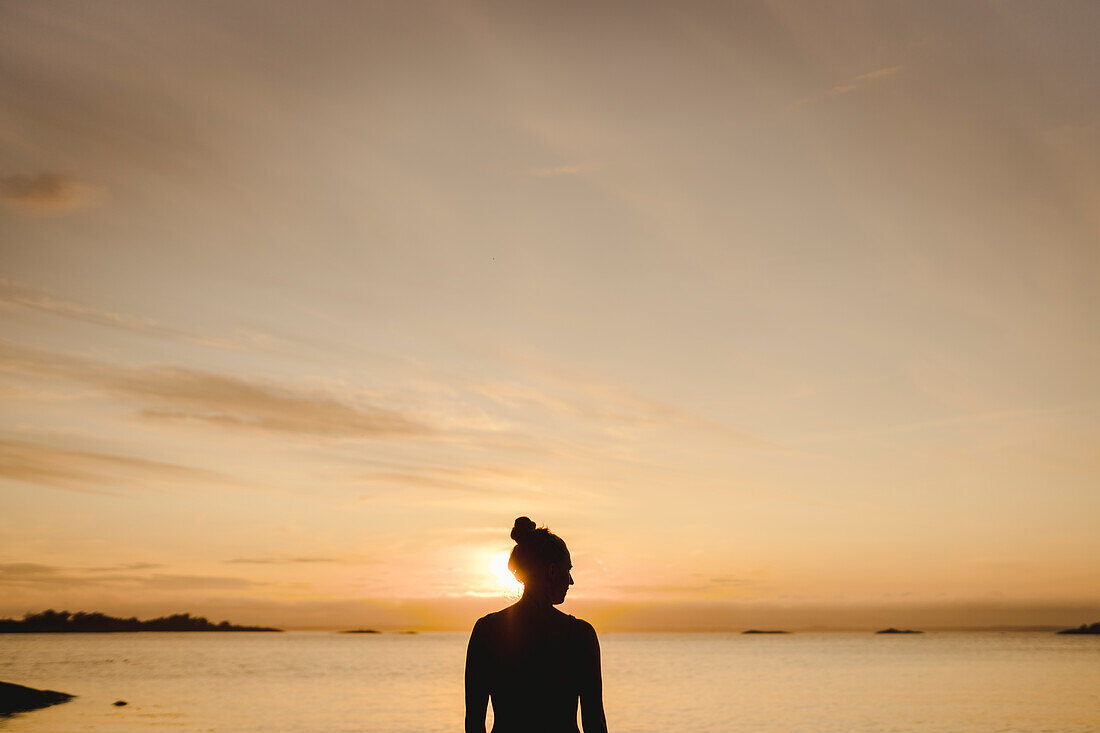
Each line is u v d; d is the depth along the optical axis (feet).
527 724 10.04
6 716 111.34
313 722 112.98
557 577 10.55
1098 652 417.90
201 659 348.59
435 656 406.82
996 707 134.92
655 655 437.99
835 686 187.93
